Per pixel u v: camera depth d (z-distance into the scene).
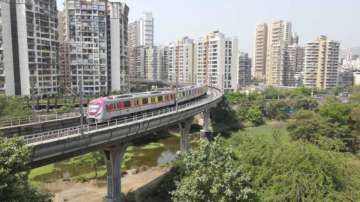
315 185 28.67
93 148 37.84
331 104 66.56
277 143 36.88
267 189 29.53
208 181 22.64
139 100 57.41
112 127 39.25
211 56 158.62
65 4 119.12
